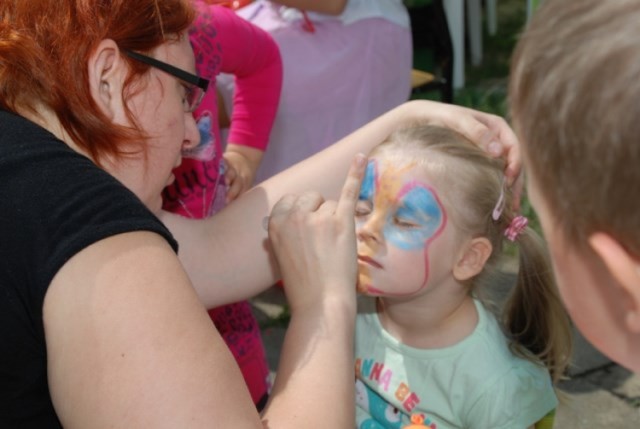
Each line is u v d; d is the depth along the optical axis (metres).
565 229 0.80
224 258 1.74
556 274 0.85
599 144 0.72
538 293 1.69
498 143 1.68
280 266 1.43
